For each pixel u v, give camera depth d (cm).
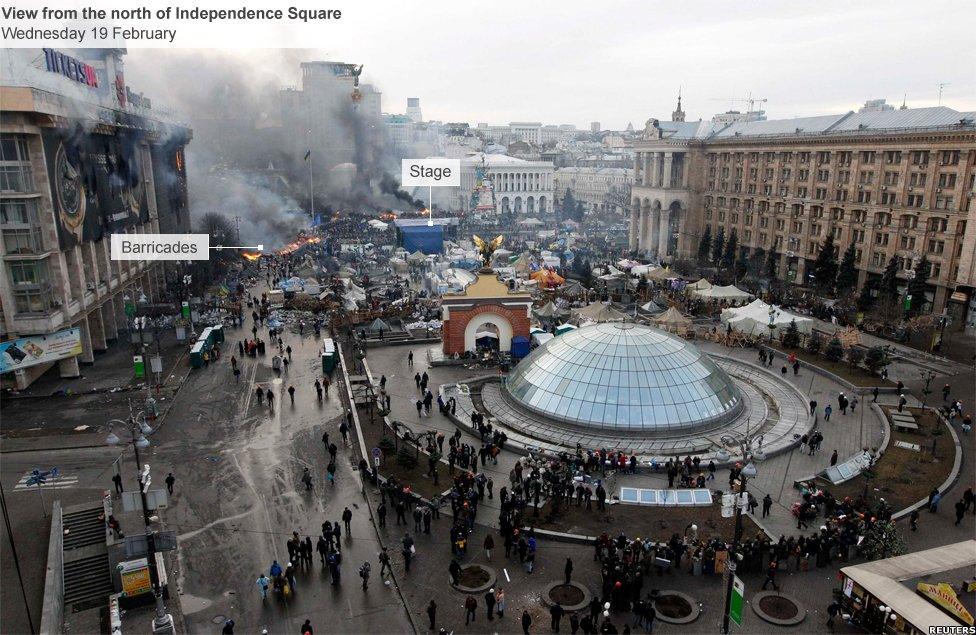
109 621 3108
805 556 3478
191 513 4006
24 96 5481
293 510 4047
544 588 3269
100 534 3734
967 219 8650
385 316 8694
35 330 5938
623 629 2992
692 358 5306
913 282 8706
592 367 5159
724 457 4262
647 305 8781
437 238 13788
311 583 3366
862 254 10506
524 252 12825
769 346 7538
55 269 6141
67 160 6378
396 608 3177
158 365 5841
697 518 3856
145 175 9462
